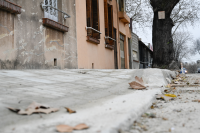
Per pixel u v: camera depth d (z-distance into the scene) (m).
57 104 2.31
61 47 7.74
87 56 9.94
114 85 4.30
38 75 4.83
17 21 5.59
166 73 6.42
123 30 18.00
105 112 1.88
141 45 27.86
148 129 1.61
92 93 3.26
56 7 7.71
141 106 2.13
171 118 1.93
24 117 1.73
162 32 13.08
